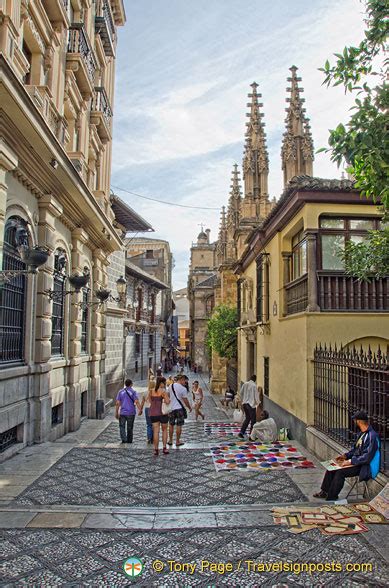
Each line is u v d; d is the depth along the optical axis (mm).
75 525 4715
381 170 4410
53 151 7770
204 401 24047
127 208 21266
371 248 6250
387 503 4980
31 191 8406
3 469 6941
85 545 4258
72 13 12008
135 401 9570
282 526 4691
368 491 5695
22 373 8078
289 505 5355
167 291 50812
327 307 8867
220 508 5227
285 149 14258
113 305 20719
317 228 8992
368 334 8789
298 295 9945
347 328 8773
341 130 4449
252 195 22891
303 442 8883
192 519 4895
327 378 7938
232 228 27891
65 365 11109
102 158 16500
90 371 14484
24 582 3605
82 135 12734
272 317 12359
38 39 8844
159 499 5648
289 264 11375
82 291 12781
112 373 20203
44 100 8398
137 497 5711
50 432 9633
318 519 4824
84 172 12469
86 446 8734
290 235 11125
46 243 8938
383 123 4332
